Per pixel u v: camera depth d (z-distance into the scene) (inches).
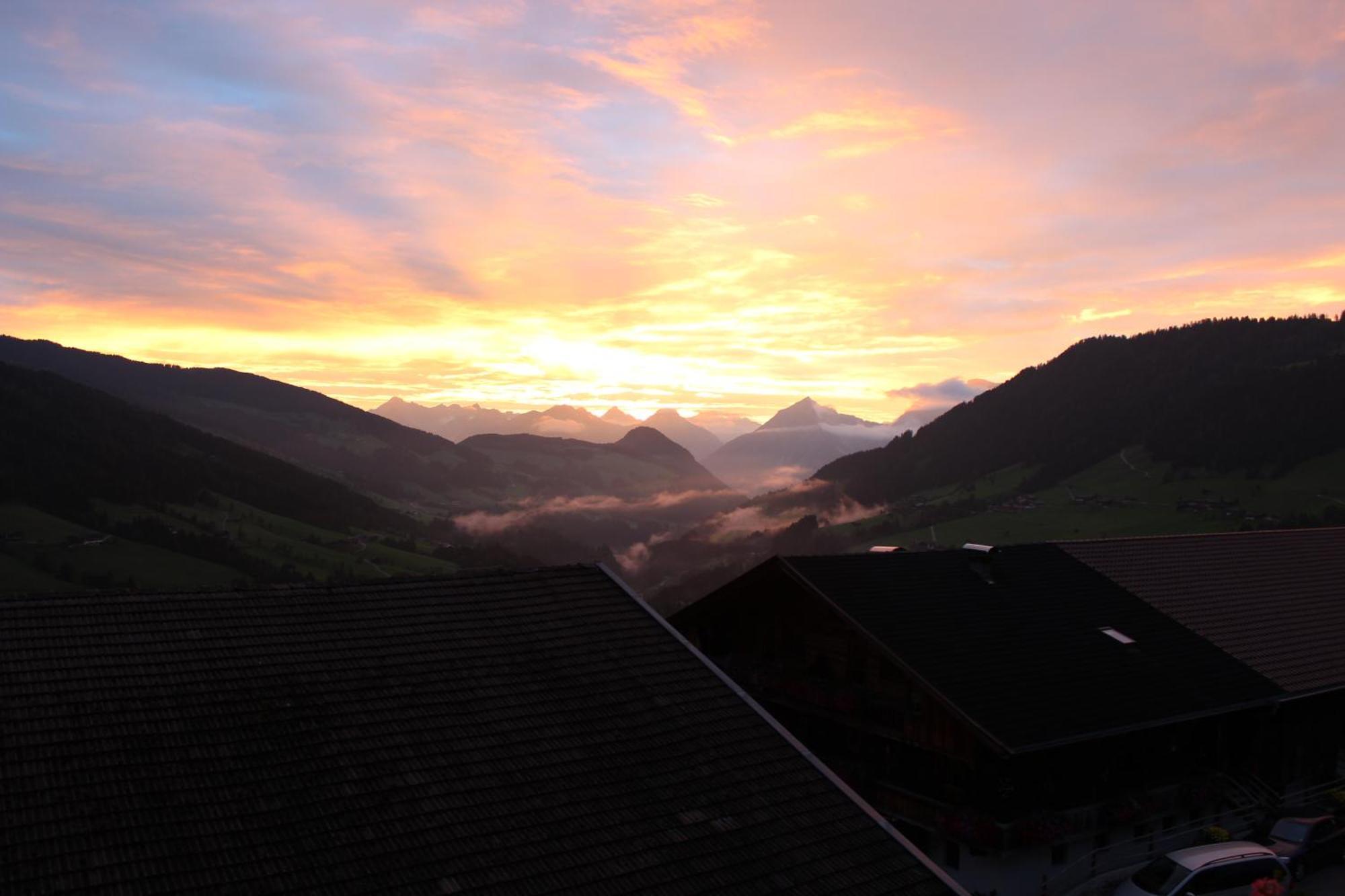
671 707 604.7
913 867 522.3
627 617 690.2
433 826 463.5
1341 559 1341.0
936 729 824.9
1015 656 882.8
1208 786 898.7
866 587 956.0
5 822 402.9
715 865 488.1
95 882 386.9
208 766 461.7
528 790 504.4
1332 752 1061.1
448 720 538.0
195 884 398.6
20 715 458.0
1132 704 840.3
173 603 566.6
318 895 409.4
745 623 1034.7
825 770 579.2
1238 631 1048.2
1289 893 735.1
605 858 473.7
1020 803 794.8
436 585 663.1
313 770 476.7
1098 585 1099.3
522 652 617.3
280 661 546.3
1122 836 856.3
